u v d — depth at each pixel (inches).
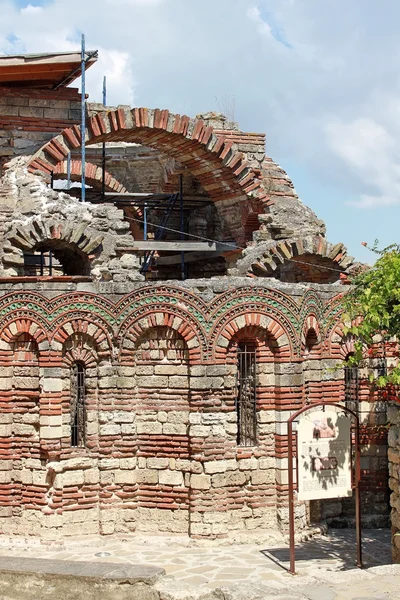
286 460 788.0
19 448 779.4
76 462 767.7
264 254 1104.2
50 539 754.2
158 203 1242.6
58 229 912.3
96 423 781.9
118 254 933.8
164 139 1107.3
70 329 772.6
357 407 871.7
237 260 1124.5
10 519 774.5
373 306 645.9
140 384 788.6
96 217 932.0
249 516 783.1
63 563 627.8
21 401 780.6
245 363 800.9
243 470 784.3
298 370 800.3
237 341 789.9
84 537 767.7
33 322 770.8
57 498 758.5
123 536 773.9
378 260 655.1
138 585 594.2
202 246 1139.9
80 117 1047.6
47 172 998.4
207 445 765.3
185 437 776.3
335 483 674.2
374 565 700.0
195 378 769.6
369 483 869.8
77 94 1047.0
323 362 838.5
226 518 770.2
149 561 714.8
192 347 771.4
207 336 772.6
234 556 727.7
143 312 782.5
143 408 788.0
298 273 1198.9
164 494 778.8
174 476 777.6
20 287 775.1
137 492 783.7
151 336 788.0
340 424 677.3
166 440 781.3
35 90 1028.5
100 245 927.0
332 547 765.3
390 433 675.4
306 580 577.3
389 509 869.2
